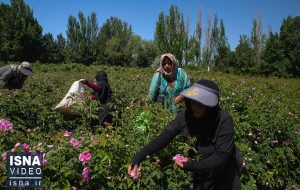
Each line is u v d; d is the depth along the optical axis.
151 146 2.88
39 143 3.15
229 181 2.87
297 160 5.58
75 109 5.25
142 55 63.50
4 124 3.19
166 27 55.47
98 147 3.08
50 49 62.41
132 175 2.85
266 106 6.52
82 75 23.84
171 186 3.20
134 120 4.28
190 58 55.47
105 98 6.41
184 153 3.05
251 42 61.59
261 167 4.88
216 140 2.71
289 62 47.31
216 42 58.00
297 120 6.76
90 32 66.06
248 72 49.31
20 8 56.56
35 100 6.79
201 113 2.68
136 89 10.17
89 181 2.93
